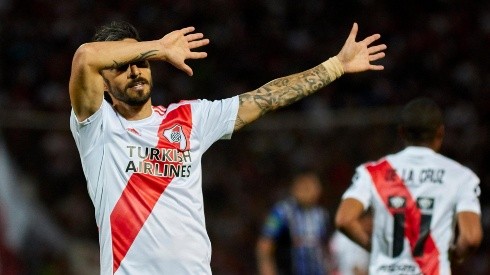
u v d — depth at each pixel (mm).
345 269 30375
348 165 44031
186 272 14461
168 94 56281
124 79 14414
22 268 40469
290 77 16000
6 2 62562
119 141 14531
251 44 62531
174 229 14461
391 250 19891
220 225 43594
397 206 19906
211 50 61312
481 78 60625
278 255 33656
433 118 20125
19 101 55406
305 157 44406
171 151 14742
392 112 45344
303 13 65688
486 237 46188
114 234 14359
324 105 55562
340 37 64438
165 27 63031
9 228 39625
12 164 42281
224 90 58406
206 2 64500
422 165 20047
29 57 59031
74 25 61844
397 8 66500
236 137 45188
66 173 45219
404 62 61875
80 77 13992
